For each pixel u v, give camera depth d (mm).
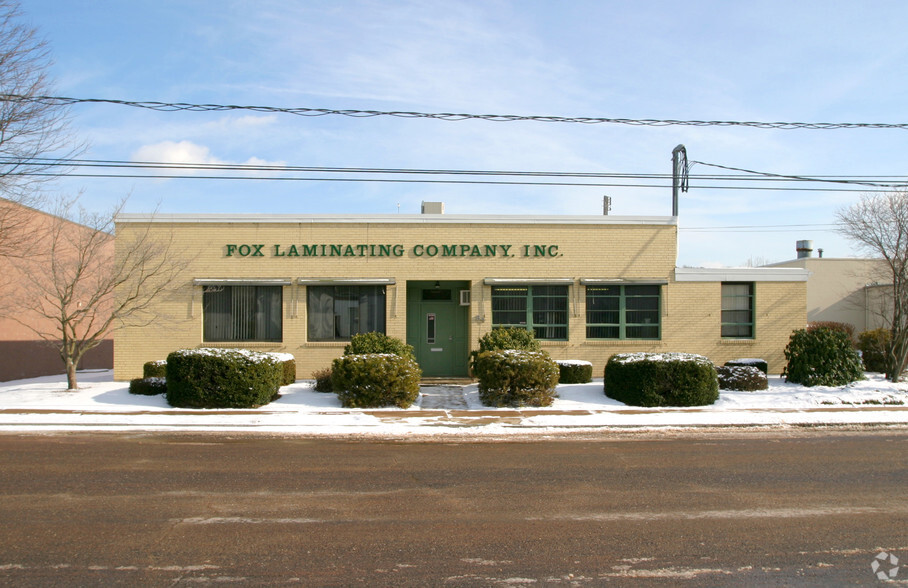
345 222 19016
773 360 19422
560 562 5398
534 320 19203
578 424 12656
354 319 19109
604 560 5445
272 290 19016
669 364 14781
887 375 17844
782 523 6469
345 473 8633
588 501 7277
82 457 9578
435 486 7953
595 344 19109
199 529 6234
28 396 15461
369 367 14461
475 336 19047
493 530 6254
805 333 17266
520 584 4934
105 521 6461
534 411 14086
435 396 16188
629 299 19375
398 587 4863
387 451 10195
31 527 6258
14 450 10094
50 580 4945
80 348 16656
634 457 9758
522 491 7719
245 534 6094
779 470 8859
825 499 7379
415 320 19844
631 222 19375
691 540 5957
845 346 17016
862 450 10344
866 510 6930
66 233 17031
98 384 17578
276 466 9047
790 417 13375
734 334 19594
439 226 19141
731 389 16391
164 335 18625
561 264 19234
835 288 34344
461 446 10641
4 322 21391
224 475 8477
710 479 8336
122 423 12594
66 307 17766
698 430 12281
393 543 5867
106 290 16594
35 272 18219
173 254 18688
